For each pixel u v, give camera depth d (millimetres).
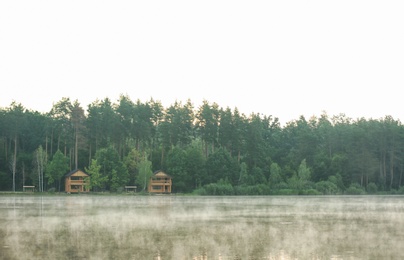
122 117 151000
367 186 138625
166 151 150375
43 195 119438
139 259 25516
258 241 31828
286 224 42750
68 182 127375
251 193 122938
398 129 150250
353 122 194500
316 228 39594
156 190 129750
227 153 134625
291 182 128375
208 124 150500
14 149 147000
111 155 129625
